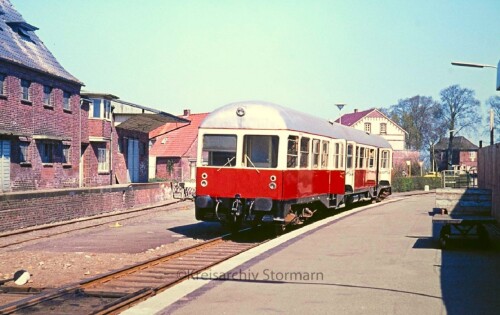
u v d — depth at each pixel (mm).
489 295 8641
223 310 7828
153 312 7750
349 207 27984
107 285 10016
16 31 29891
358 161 25266
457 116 86750
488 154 19250
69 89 31469
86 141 33594
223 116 16484
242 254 12828
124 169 39000
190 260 12711
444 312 7672
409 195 42938
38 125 28391
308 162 17922
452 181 37750
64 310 8188
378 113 83938
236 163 16172
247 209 16094
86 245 15898
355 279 9875
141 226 21094
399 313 7625
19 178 26625
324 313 7652
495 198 16891
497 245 13969
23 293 9633
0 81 25438
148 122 38625
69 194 23891
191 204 33312
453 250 13172
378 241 14688
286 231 18594
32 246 15742
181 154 55625
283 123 15961
